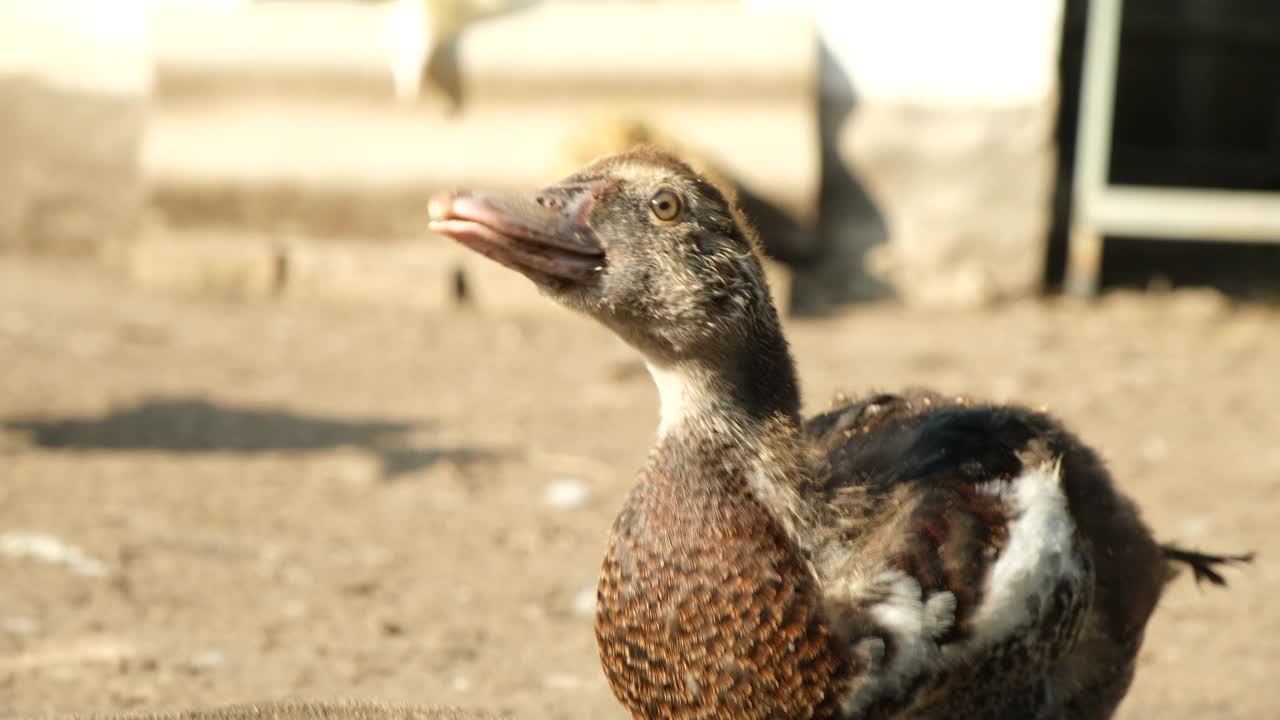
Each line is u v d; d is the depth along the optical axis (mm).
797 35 14836
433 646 7152
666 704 4359
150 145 15281
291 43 15203
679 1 15352
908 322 14492
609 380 12422
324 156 15156
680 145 14391
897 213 15289
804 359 12859
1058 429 5086
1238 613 7797
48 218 16172
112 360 12406
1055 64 15180
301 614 7512
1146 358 13305
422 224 15117
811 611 4246
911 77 15148
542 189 4516
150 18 15672
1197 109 19172
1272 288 16328
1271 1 19016
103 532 8492
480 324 14312
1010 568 4344
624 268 4430
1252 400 12000
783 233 14828
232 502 9164
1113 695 5203
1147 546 5227
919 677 4254
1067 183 17266
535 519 9094
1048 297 15695
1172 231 15383
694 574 4281
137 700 6324
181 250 15195
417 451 10312
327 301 14992
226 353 12883
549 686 6715
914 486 4535
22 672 6598
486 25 14961
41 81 15938
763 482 4363
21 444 10047
